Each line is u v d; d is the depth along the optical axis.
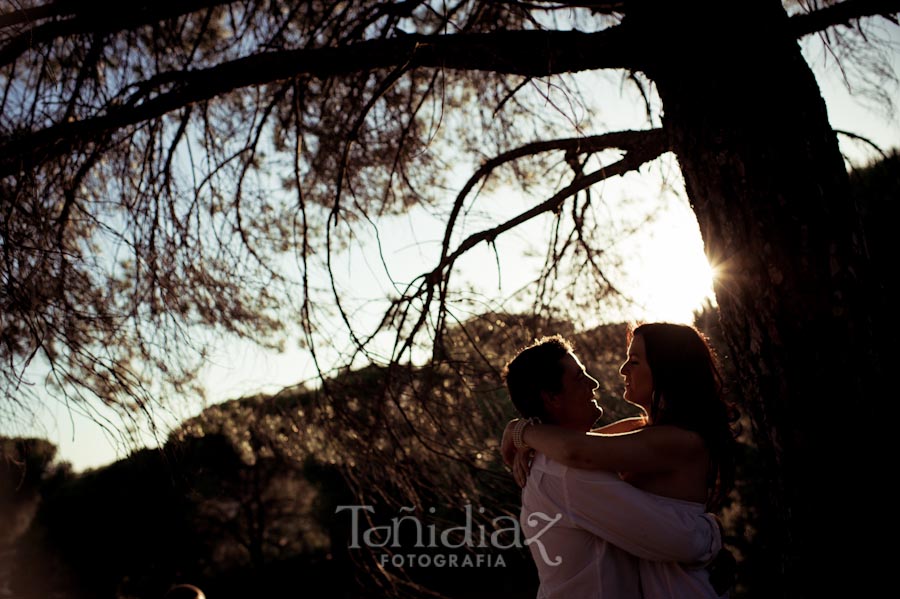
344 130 4.29
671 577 1.92
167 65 4.45
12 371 3.33
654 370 2.13
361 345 3.60
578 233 4.36
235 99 4.64
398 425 3.84
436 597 3.78
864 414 2.24
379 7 3.64
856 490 2.21
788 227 2.35
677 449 1.97
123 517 20.17
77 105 3.89
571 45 2.91
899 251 3.94
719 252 2.49
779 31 2.53
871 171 4.14
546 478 2.06
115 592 21.30
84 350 3.43
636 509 1.88
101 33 3.88
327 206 4.43
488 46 3.00
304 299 3.68
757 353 2.40
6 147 3.71
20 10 3.68
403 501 3.80
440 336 3.70
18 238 3.60
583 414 2.20
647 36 2.73
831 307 2.29
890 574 2.16
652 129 3.37
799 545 2.29
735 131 2.45
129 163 4.22
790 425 2.32
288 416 3.94
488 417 3.89
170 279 3.94
